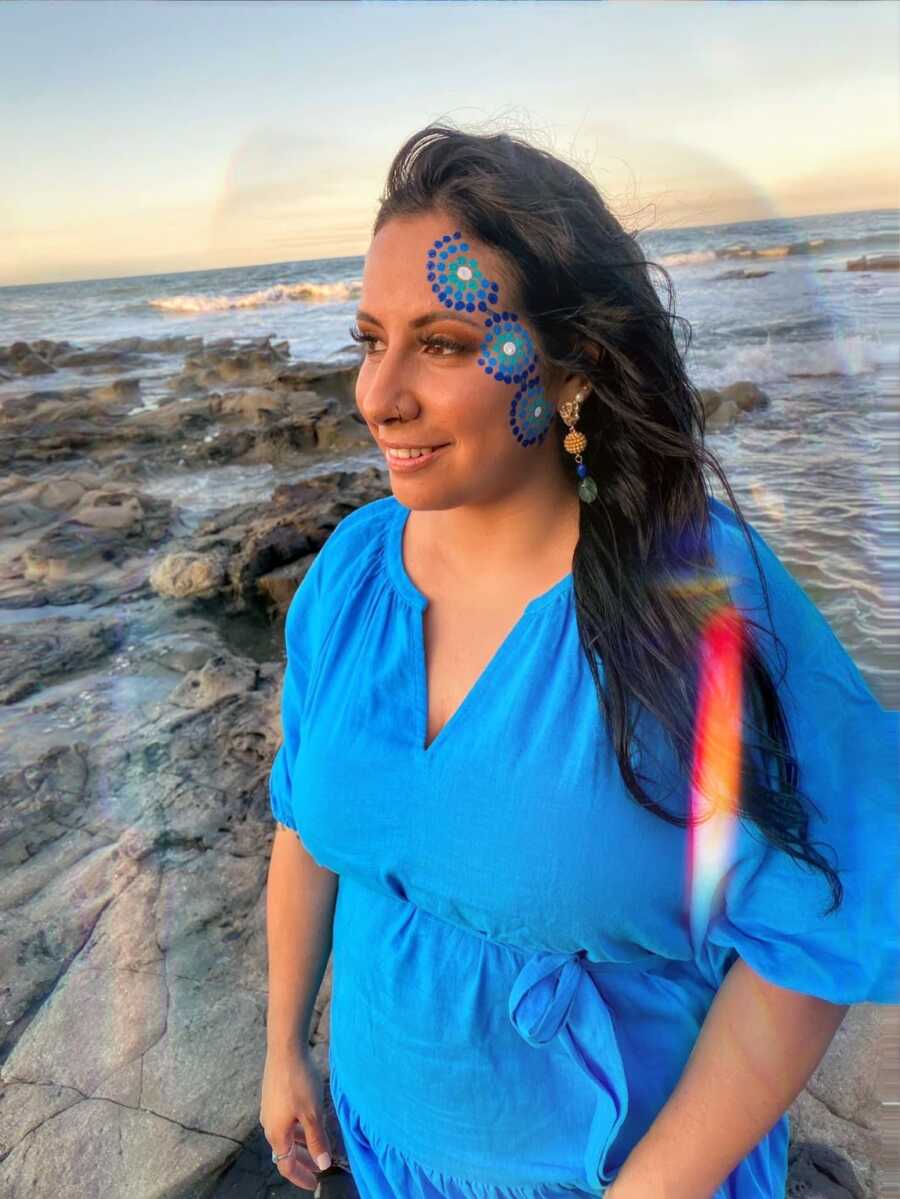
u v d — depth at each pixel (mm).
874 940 823
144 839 2828
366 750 961
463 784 896
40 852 2811
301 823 1070
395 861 965
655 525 872
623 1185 934
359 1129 1245
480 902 921
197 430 9602
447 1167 1087
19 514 6332
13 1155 1817
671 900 880
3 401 9805
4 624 4695
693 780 825
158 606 4973
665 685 826
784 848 824
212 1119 1879
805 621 895
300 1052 1338
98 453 8492
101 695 3881
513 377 831
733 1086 892
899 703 1469
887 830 847
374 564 1050
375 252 839
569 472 928
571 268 813
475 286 803
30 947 2395
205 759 3314
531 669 893
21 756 3355
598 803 855
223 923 2453
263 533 5445
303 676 1181
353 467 8609
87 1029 2115
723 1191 1043
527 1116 1023
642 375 868
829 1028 888
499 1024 997
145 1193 1729
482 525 938
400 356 837
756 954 865
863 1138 1632
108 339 17672
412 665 968
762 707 832
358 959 1098
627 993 984
